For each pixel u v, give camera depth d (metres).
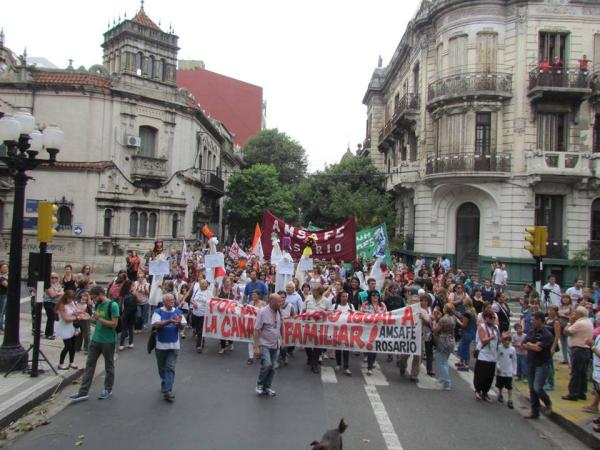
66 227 30.97
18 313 10.73
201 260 24.72
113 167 31.77
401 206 36.28
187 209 37.28
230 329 12.84
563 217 26.69
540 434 8.69
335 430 5.85
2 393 9.12
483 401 10.38
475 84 26.83
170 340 9.43
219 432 7.96
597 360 9.12
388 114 44.47
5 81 30.78
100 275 29.62
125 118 32.56
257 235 23.23
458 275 21.39
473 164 26.81
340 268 21.39
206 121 40.38
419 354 11.68
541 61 26.22
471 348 14.99
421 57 31.27
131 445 7.39
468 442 8.10
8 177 30.34
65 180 30.97
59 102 31.19
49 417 8.47
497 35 27.08
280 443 7.62
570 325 10.77
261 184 49.12
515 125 26.72
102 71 32.25
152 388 10.20
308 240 18.59
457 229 28.75
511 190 26.62
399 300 13.75
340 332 12.05
